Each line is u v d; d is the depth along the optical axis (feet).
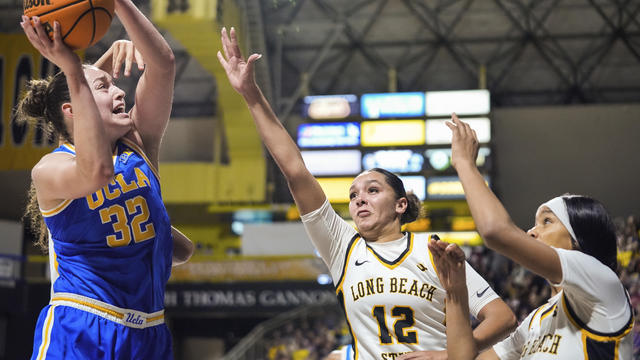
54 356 7.57
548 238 8.13
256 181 57.31
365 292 9.13
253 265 51.85
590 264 7.42
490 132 53.93
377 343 8.98
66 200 7.81
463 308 7.77
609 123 60.80
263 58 55.98
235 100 54.44
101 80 8.17
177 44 63.10
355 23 63.00
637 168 59.72
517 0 60.70
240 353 48.49
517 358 8.50
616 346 7.39
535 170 60.85
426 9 62.03
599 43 61.82
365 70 64.75
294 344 47.65
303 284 50.98
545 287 37.45
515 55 63.16
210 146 62.69
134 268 8.02
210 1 44.16
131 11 8.09
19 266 51.19
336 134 55.52
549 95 63.46
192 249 9.73
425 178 53.67
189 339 62.90
